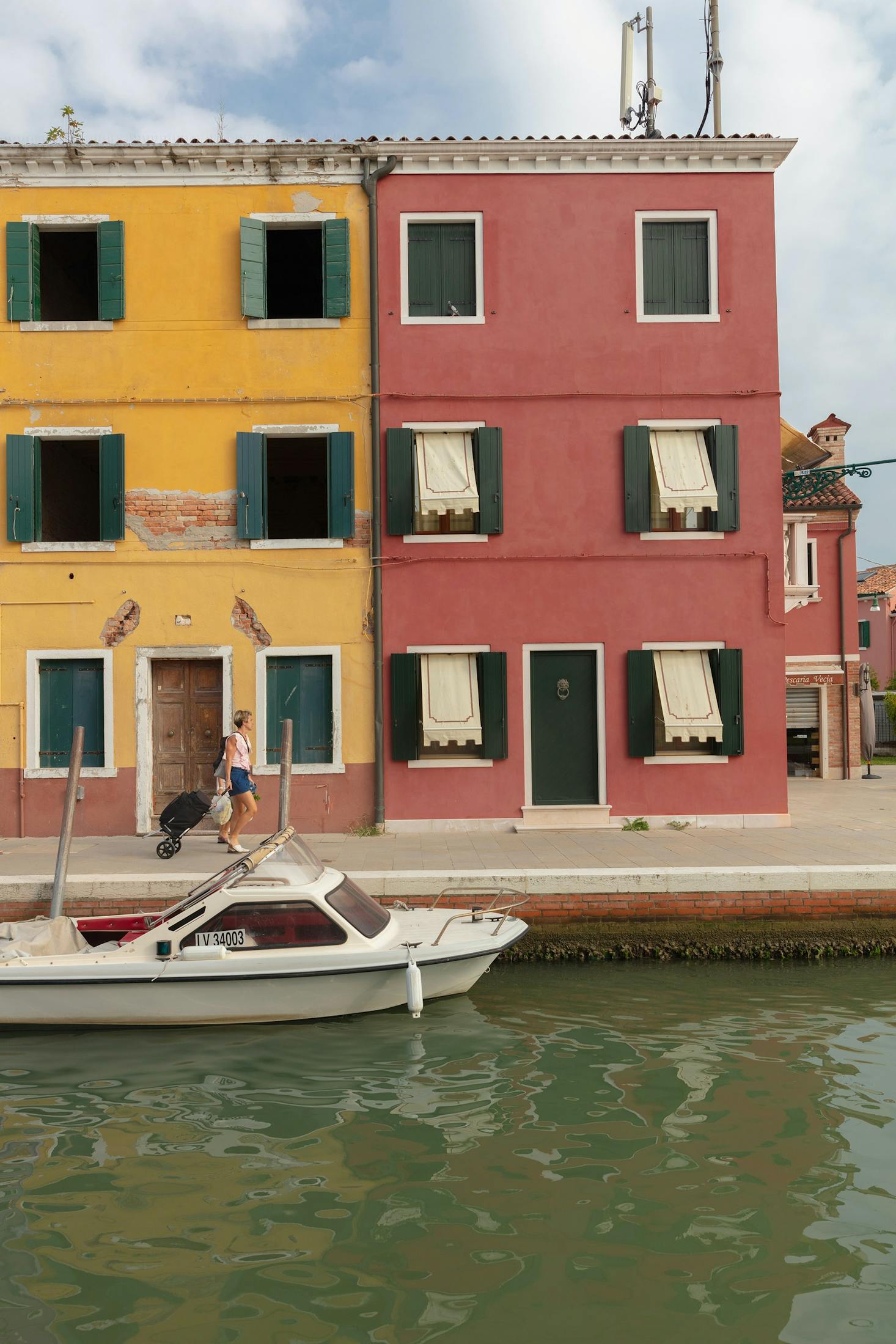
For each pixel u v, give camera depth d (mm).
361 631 13305
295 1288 4113
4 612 13164
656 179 13445
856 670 21688
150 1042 7133
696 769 13305
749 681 13398
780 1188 4895
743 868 9531
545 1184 4977
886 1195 4816
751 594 13430
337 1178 5078
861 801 16375
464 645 13297
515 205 13438
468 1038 7141
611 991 8320
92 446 15406
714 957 9281
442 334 13398
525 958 9266
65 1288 4121
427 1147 5414
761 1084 6227
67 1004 7250
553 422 13438
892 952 9344
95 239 15156
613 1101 5996
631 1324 3857
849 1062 6602
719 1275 4172
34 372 13312
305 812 13125
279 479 18312
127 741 13086
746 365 13492
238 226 13383
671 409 13469
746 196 13477
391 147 13211
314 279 17141
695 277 13617
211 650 13219
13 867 10336
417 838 12430
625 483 13336
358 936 7406
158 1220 4668
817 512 21734
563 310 13445
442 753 13445
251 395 13383
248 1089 6285
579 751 13422
